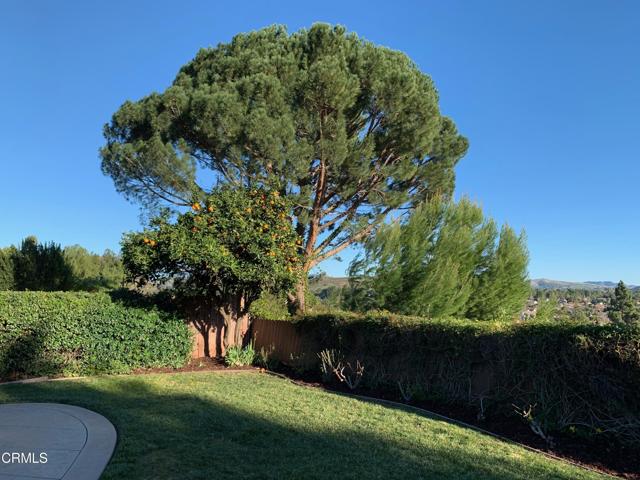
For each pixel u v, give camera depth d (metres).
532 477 5.34
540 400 7.36
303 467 5.16
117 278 21.11
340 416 7.89
